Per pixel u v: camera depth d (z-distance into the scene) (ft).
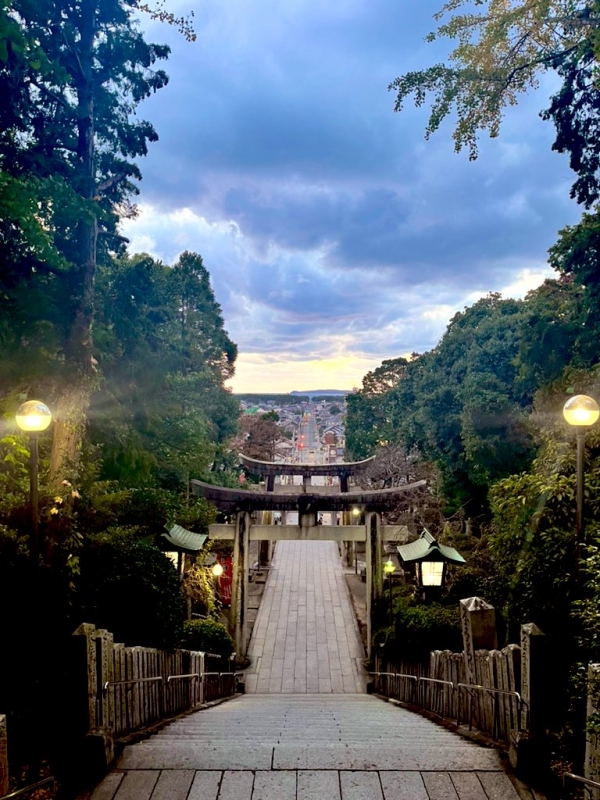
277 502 53.36
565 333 44.11
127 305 39.86
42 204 26.61
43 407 19.06
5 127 28.60
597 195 38.40
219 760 14.28
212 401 89.76
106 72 33.78
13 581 19.81
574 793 12.98
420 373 96.53
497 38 27.22
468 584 38.65
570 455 22.76
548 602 19.75
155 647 24.27
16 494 23.65
